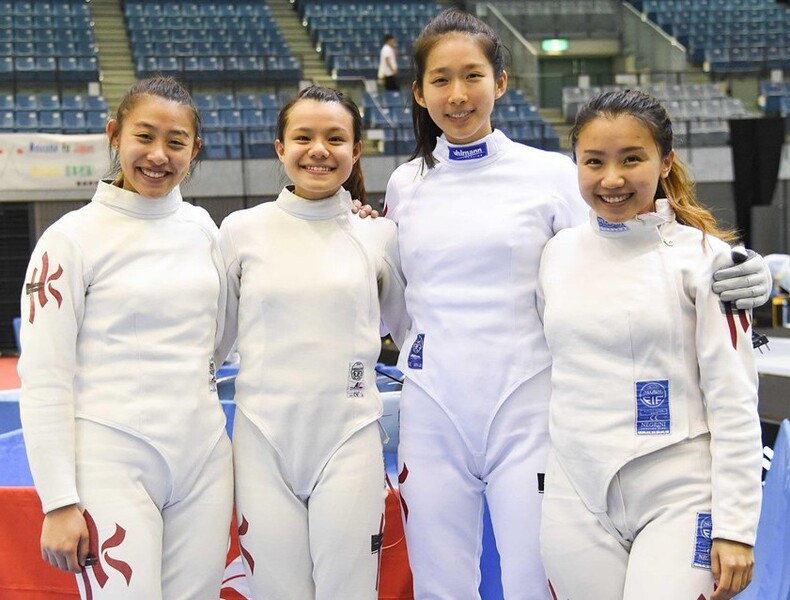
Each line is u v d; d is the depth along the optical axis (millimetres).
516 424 2068
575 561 1837
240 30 13781
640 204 1820
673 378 1785
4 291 9016
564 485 1863
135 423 1880
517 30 14766
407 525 2139
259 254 2074
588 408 1823
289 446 1998
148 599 1848
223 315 2104
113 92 12070
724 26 14781
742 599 2443
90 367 1904
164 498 1928
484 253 2105
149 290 1923
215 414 1992
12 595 2504
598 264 1871
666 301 1787
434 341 2125
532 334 2092
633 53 14633
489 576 2557
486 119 2178
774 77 12531
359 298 2062
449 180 2195
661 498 1773
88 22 13430
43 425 1818
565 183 2172
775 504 2459
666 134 1829
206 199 9812
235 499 2051
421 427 2119
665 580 1706
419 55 2170
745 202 6980
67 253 1888
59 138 8648
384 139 10555
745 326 1771
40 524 2473
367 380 2068
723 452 1726
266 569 2004
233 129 10406
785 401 3709
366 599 2020
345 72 13102
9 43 12352
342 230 2119
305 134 2076
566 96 11938
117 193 1968
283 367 2014
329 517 1980
